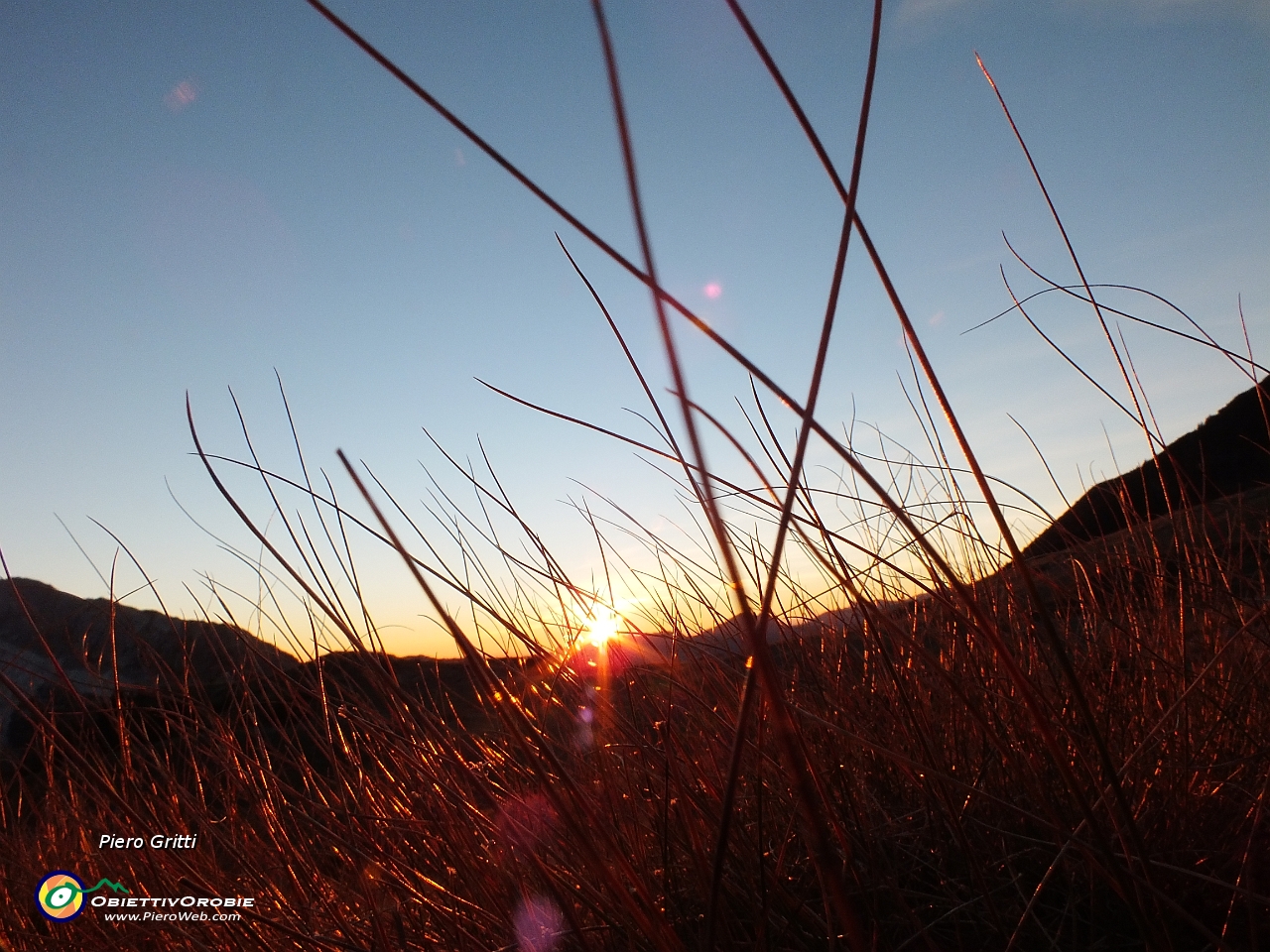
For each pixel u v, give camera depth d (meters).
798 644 1.90
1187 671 1.63
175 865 1.63
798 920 1.32
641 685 1.78
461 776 1.50
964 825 1.48
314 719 1.79
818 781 1.34
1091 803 1.41
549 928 1.39
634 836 1.51
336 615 1.31
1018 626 1.83
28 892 1.76
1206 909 1.28
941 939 1.36
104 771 1.72
